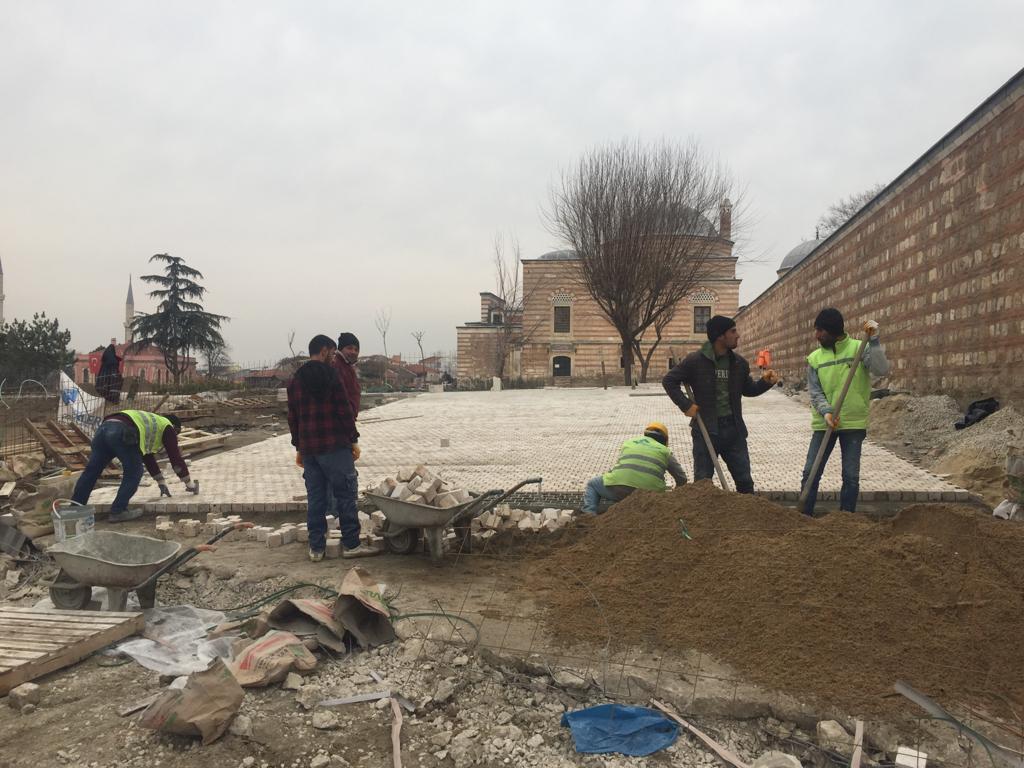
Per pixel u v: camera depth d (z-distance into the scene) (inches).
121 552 180.4
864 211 634.8
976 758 106.2
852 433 220.7
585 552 189.9
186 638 160.1
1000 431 338.3
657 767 110.3
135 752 114.3
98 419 472.1
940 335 474.6
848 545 157.6
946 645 130.8
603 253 1197.1
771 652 134.1
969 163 431.5
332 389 212.7
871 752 110.9
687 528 179.9
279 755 114.0
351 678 139.6
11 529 233.0
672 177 1186.0
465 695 133.6
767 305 1148.5
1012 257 382.0
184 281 1920.5
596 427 547.5
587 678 133.1
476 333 1969.7
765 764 104.8
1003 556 150.6
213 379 1378.0
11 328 1515.7
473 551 214.5
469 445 461.1
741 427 229.0
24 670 137.0
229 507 289.7
